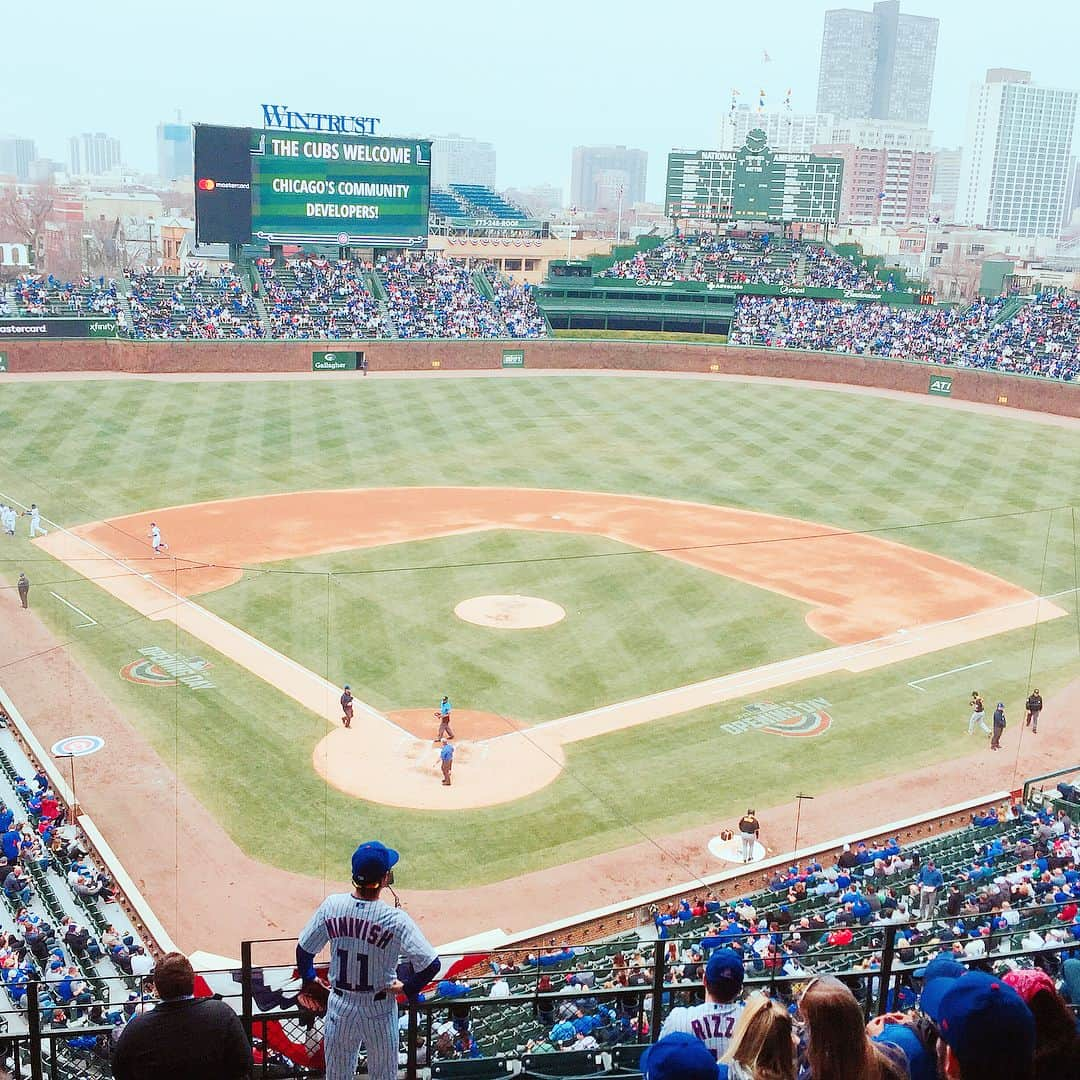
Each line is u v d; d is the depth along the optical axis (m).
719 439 78.38
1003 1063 6.00
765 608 48.09
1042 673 42.41
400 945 8.36
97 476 64.94
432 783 33.16
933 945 11.09
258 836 30.05
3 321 85.12
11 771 32.84
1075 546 57.44
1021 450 75.88
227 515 59.16
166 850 29.20
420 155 101.38
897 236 192.50
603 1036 15.16
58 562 51.59
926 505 63.97
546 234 155.88
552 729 36.75
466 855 29.52
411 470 69.19
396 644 43.06
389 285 102.06
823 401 90.38
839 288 108.38
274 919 26.48
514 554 54.09
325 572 50.94
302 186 97.69
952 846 29.75
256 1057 10.04
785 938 22.55
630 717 37.75
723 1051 8.05
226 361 91.62
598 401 88.94
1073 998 8.69
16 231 187.38
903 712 38.81
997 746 36.38
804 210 117.50
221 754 34.34
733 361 101.44
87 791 31.97
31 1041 9.05
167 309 92.50
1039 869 26.69
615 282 105.50
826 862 29.56
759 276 109.94
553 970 19.62
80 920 25.38
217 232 96.44
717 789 33.25
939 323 102.00
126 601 46.97
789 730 37.19
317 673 40.31
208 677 39.78
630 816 31.62
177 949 25.08
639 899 27.30
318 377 92.50
